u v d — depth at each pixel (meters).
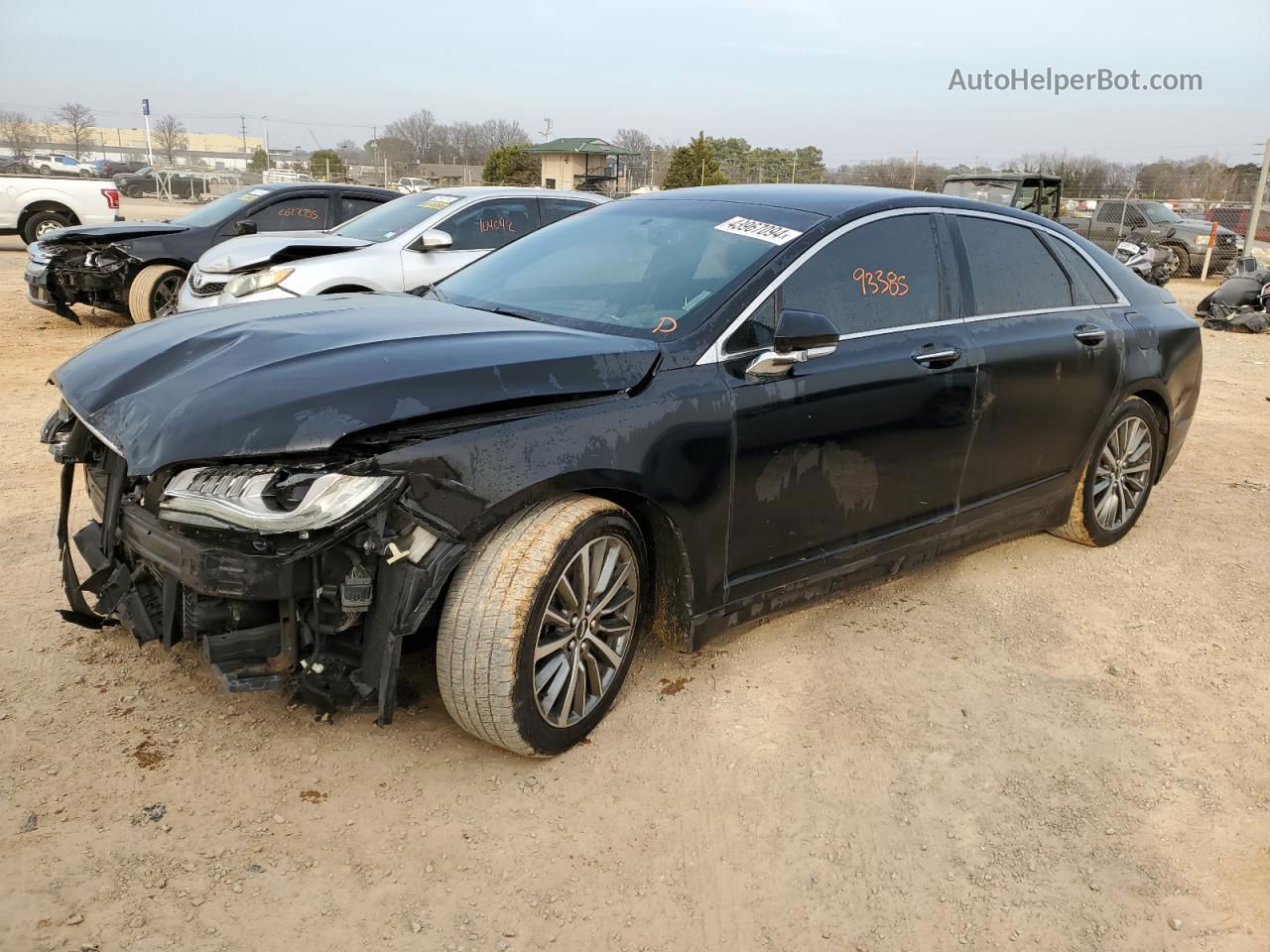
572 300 3.57
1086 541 5.01
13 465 5.59
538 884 2.52
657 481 3.00
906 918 2.49
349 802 2.76
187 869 2.47
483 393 2.69
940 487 3.99
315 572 2.54
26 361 8.93
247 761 2.90
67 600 3.56
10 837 2.53
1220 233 23.06
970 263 4.11
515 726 2.80
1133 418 4.93
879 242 3.77
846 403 3.50
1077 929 2.48
